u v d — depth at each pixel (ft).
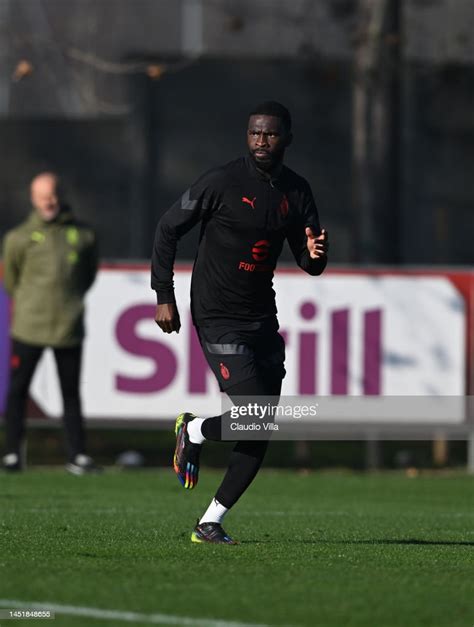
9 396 156.97
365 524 108.78
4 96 289.74
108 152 270.67
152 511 116.57
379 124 208.03
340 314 167.22
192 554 80.23
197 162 261.85
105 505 122.83
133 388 166.30
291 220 82.99
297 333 167.22
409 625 60.44
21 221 276.82
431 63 232.73
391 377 167.73
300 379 167.12
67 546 83.46
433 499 143.13
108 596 65.26
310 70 223.30
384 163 208.64
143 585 68.28
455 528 106.52
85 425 166.61
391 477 169.48
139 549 82.23
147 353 166.09
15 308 154.10
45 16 273.13
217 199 82.12
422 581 71.56
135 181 264.93
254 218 81.92
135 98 262.26
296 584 69.62
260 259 82.69
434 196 259.60
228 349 82.89
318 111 258.98
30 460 182.80
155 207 263.90
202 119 261.24
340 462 187.21
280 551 82.94
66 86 278.46
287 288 167.02
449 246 260.42
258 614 61.93
